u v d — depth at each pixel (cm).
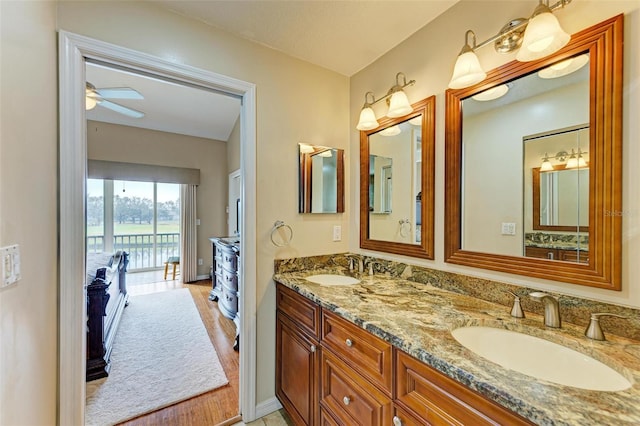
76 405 120
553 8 100
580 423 53
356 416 110
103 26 127
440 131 148
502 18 121
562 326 99
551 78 107
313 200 195
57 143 116
